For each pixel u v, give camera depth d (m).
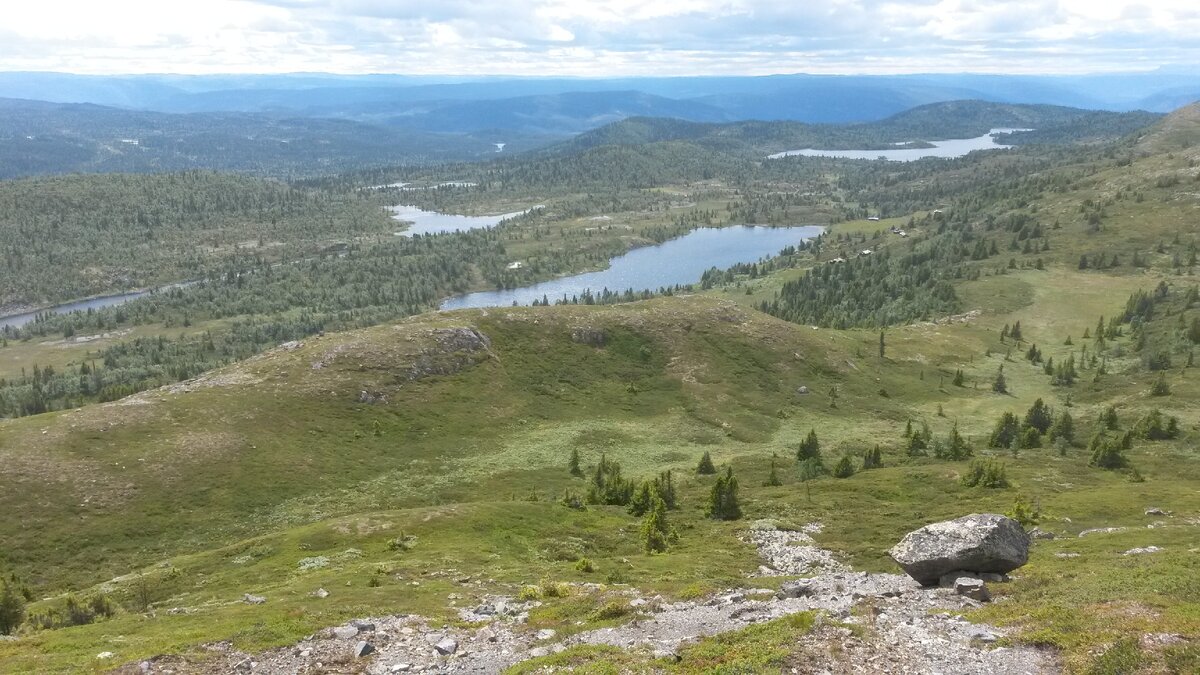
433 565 56.62
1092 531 63.03
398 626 34.66
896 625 28.19
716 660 25.89
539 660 27.86
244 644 32.22
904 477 95.62
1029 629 26.47
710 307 188.12
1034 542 59.69
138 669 29.16
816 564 62.72
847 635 26.94
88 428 97.62
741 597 36.28
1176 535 54.28
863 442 131.00
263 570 59.72
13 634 40.78
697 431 137.75
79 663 30.83
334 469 103.56
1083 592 30.08
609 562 60.19
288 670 29.30
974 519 37.22
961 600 31.98
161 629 37.66
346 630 33.34
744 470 113.81
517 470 111.12
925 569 35.78
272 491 93.44
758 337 178.00
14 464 86.69
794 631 27.59
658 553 67.31
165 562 69.75
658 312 181.25
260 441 104.50
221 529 83.12
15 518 78.31
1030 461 108.44
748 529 76.31
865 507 83.88
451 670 28.69
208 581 59.00
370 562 59.09
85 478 87.12
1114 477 96.56
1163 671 21.16
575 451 112.75
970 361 196.75
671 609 34.62
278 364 130.62
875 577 39.03
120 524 80.75
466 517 74.88
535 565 58.72
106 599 48.62
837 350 183.25
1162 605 26.86
